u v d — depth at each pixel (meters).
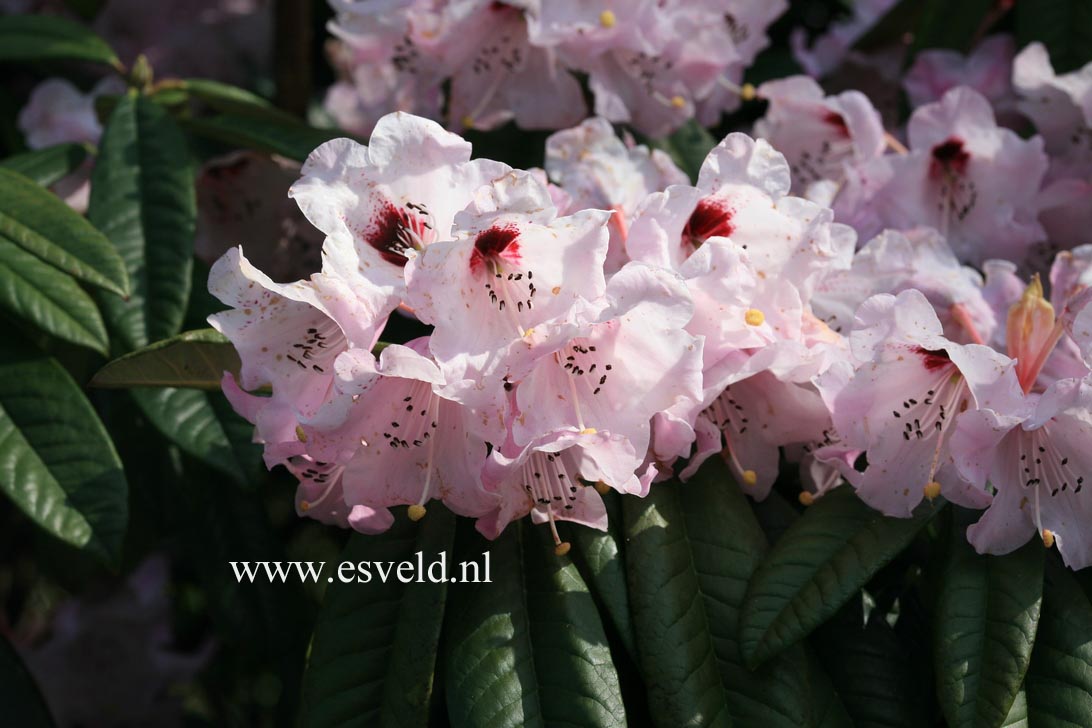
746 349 0.55
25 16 0.74
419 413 0.53
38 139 0.80
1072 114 0.71
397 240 0.54
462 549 0.58
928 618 0.59
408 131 0.53
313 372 0.53
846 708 0.58
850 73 0.84
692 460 0.56
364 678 0.56
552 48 0.67
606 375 0.53
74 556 0.76
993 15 0.80
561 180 0.61
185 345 0.54
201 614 0.98
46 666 0.91
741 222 0.57
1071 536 0.55
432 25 0.66
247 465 0.62
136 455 0.72
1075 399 0.53
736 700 0.55
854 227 0.69
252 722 1.02
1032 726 0.55
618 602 0.56
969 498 0.55
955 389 0.56
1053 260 0.72
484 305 0.53
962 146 0.69
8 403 0.60
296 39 0.87
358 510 0.55
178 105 0.73
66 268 0.59
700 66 0.69
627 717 0.59
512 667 0.55
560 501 0.55
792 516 0.61
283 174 0.72
